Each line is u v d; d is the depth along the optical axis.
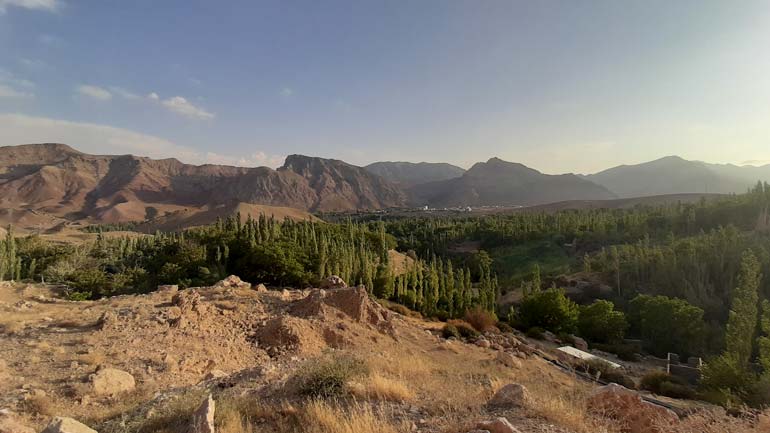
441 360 20.19
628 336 49.59
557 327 46.47
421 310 49.09
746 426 6.92
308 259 50.47
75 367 11.53
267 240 52.66
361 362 10.66
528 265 96.31
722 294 56.19
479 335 33.62
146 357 12.95
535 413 7.05
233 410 7.29
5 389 9.72
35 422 8.09
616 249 78.06
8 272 53.41
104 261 66.31
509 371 19.98
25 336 14.52
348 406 7.40
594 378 25.30
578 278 74.69
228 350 15.13
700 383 25.75
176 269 45.59
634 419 7.21
